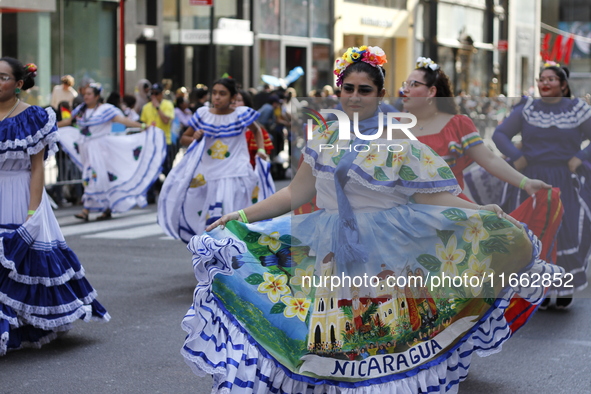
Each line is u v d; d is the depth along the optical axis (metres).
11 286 5.11
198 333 3.43
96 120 11.12
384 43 29.34
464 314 3.70
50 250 5.23
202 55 24.44
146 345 5.43
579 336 5.71
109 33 21.12
